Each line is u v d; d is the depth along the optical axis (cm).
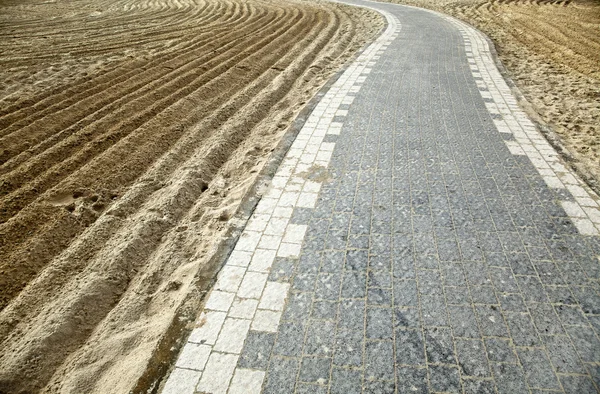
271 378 281
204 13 1844
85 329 338
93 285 371
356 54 1131
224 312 334
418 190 484
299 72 1025
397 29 1498
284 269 376
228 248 404
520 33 1397
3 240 422
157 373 287
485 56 1084
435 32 1422
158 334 324
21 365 299
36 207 473
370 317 323
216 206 496
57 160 577
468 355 292
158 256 416
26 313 346
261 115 762
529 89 862
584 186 486
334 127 658
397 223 429
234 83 922
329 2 2333
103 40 1280
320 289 352
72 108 742
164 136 655
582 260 374
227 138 655
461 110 716
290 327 318
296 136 630
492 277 358
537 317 320
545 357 290
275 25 1602
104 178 538
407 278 359
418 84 857
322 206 463
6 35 1320
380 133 633
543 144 589
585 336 304
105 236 438
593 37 1295
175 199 496
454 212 443
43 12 1817
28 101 768
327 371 284
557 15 1683
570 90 850
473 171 522
